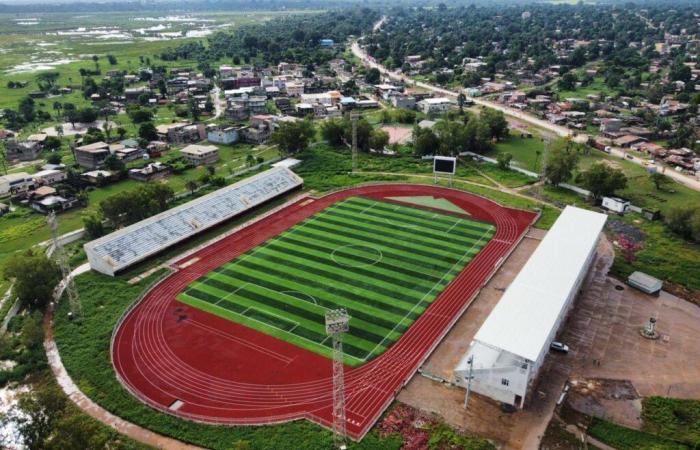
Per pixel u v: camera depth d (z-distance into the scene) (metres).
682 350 94.69
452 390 85.19
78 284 118.12
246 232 143.25
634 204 158.25
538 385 86.12
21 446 71.38
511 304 91.25
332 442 74.75
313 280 118.00
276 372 89.94
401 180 179.25
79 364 92.62
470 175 184.25
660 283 113.19
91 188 177.75
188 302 110.94
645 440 75.12
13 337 101.38
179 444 76.00
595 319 103.62
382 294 112.31
